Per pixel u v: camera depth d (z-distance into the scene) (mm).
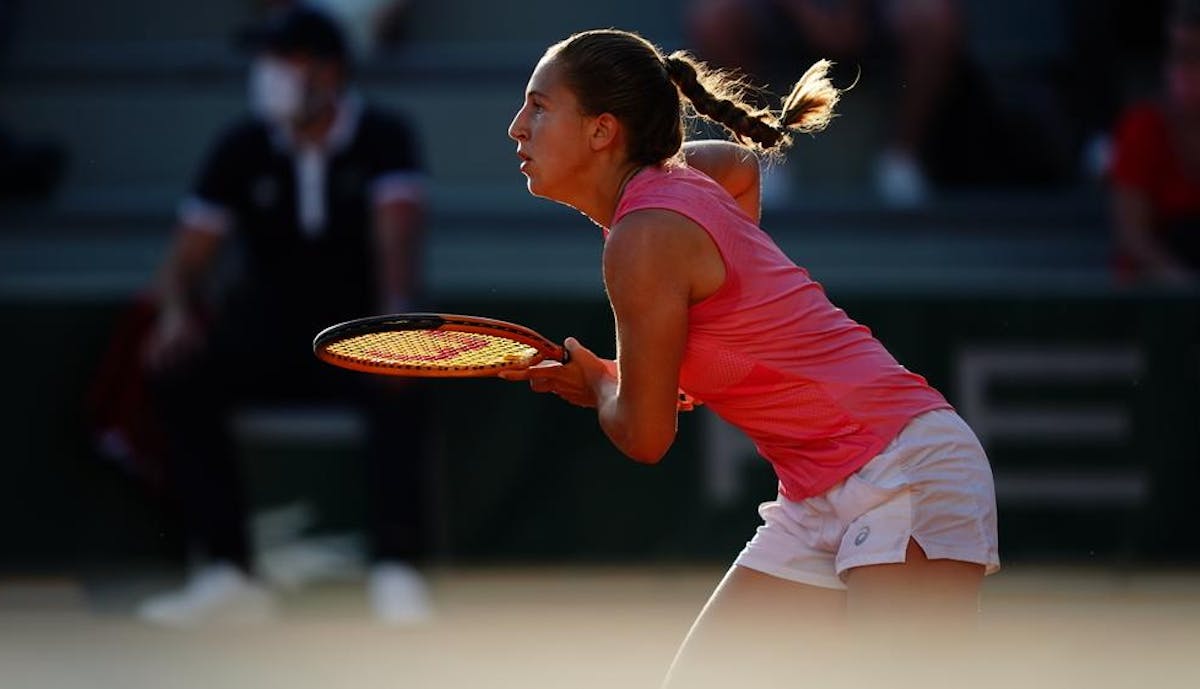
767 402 10828
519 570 23031
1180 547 22828
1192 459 22859
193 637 20391
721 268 10477
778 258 10789
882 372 10789
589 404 11547
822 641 11180
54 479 23047
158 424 22141
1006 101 30781
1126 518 22891
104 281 28531
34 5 32594
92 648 19734
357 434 23031
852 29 29375
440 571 22938
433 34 32375
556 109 10742
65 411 22984
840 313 10961
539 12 32438
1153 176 24875
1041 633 20047
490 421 23078
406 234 21469
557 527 23047
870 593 10617
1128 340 22969
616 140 10758
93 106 31078
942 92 29625
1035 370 22953
